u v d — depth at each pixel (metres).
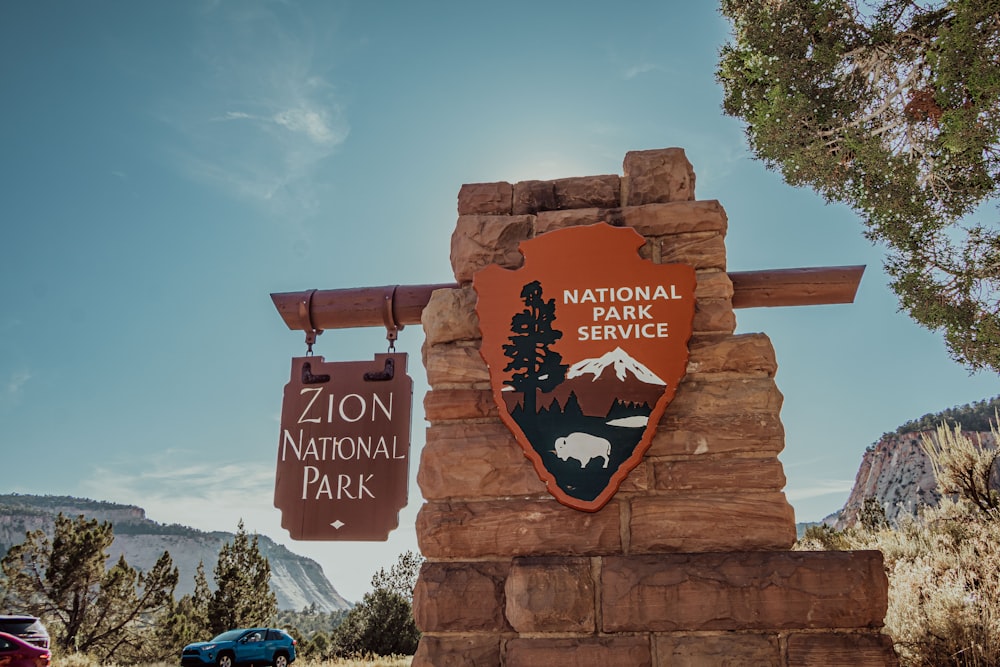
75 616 33.12
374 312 4.37
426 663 3.40
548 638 3.34
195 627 33.69
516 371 3.72
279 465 4.18
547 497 3.59
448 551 3.57
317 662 20.70
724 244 3.86
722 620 3.24
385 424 4.17
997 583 6.57
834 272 4.22
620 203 4.06
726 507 3.44
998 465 9.27
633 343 3.69
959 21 8.05
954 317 8.97
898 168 9.20
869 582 3.21
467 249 4.05
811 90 9.88
